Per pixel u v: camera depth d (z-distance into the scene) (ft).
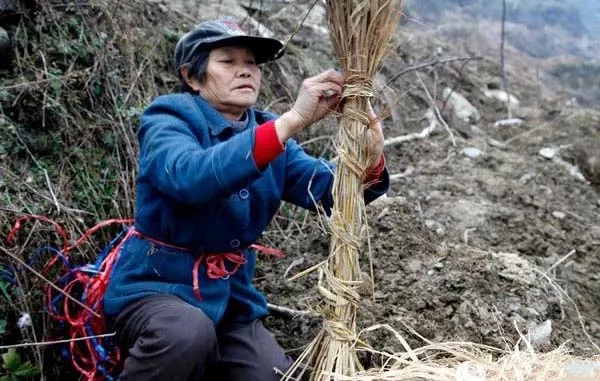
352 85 7.01
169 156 6.86
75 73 10.77
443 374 6.59
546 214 12.67
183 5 14.33
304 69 14.08
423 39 18.66
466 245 10.76
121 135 10.70
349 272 7.16
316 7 16.79
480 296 9.45
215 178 6.58
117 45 11.60
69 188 9.93
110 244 9.05
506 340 8.83
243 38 7.27
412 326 8.87
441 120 15.17
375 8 6.91
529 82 20.10
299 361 7.32
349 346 7.14
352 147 7.11
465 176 13.48
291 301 9.75
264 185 7.65
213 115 7.45
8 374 8.22
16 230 8.70
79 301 8.84
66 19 11.37
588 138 15.89
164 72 12.30
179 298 7.41
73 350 8.62
